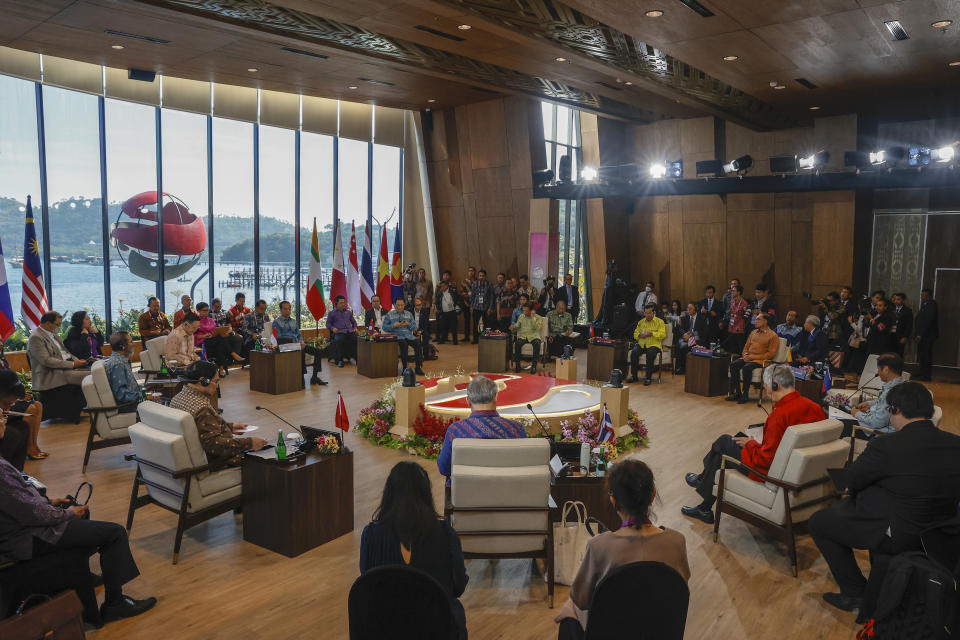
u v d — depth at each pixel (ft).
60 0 23.57
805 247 46.06
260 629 11.49
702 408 29.17
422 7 22.98
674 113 46.83
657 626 7.45
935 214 39.63
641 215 52.70
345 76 36.70
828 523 12.16
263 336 33.94
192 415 14.12
